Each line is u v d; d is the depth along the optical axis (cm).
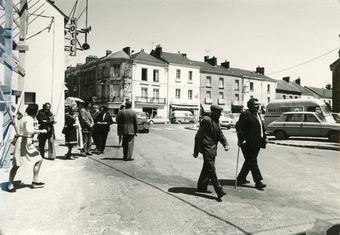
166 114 5603
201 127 649
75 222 498
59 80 1723
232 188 737
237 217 532
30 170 888
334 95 2941
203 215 539
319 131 1852
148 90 5475
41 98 1691
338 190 732
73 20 1791
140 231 466
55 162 1027
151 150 1427
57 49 1719
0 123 870
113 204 593
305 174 918
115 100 5344
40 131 682
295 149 1528
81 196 640
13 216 520
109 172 893
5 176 799
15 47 1105
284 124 1967
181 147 1573
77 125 1213
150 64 5494
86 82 6203
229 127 3431
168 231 467
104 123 1260
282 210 575
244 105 6388
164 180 812
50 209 557
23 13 1122
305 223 507
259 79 6631
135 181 790
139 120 2566
